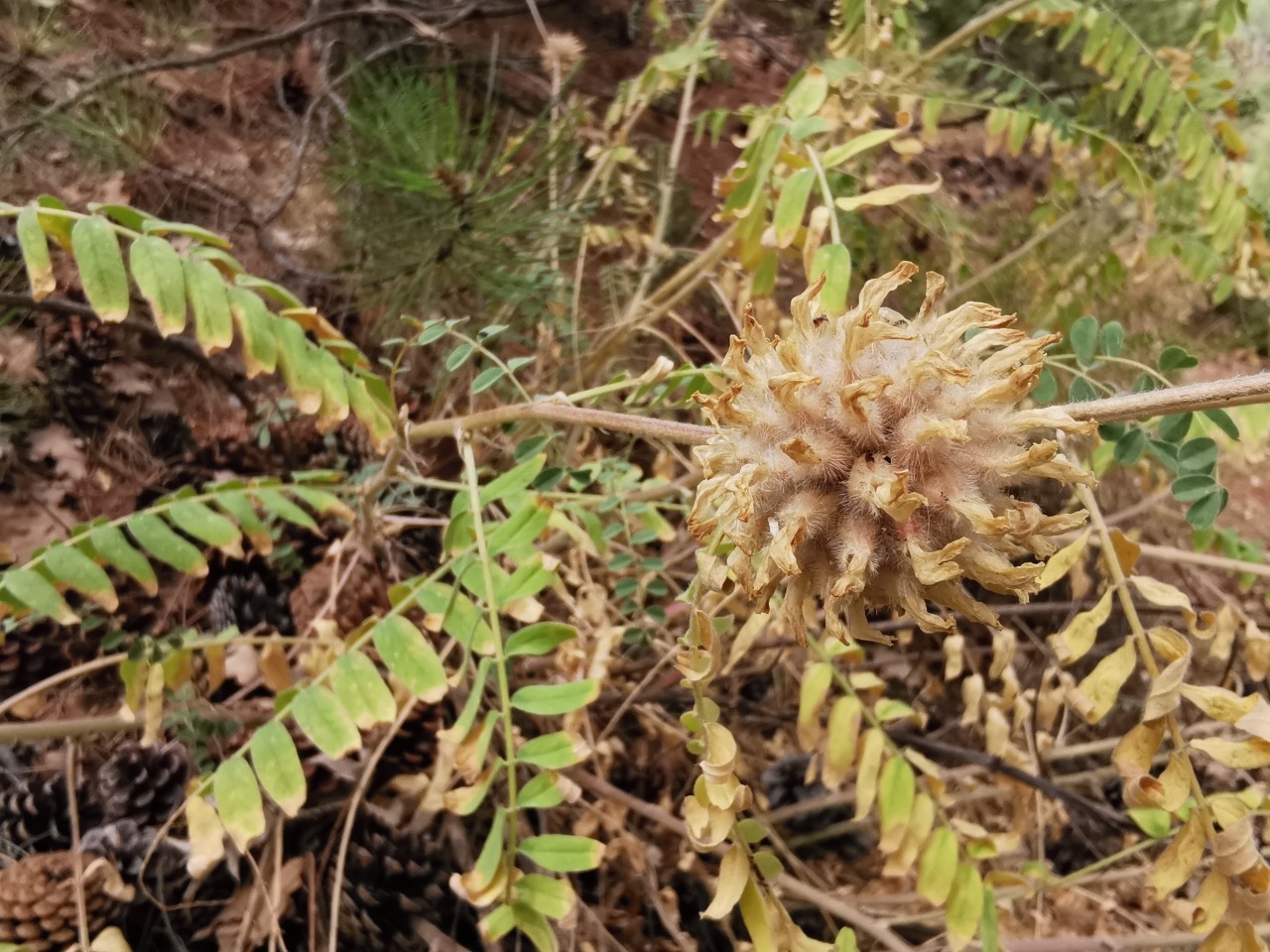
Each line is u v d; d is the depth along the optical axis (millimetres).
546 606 352
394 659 216
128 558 242
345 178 348
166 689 268
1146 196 365
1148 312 535
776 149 270
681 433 200
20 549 320
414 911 283
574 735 204
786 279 520
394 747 290
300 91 482
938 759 387
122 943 224
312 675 254
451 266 339
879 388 149
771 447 161
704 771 185
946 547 146
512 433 351
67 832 274
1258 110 551
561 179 402
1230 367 602
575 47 476
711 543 174
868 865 364
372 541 305
